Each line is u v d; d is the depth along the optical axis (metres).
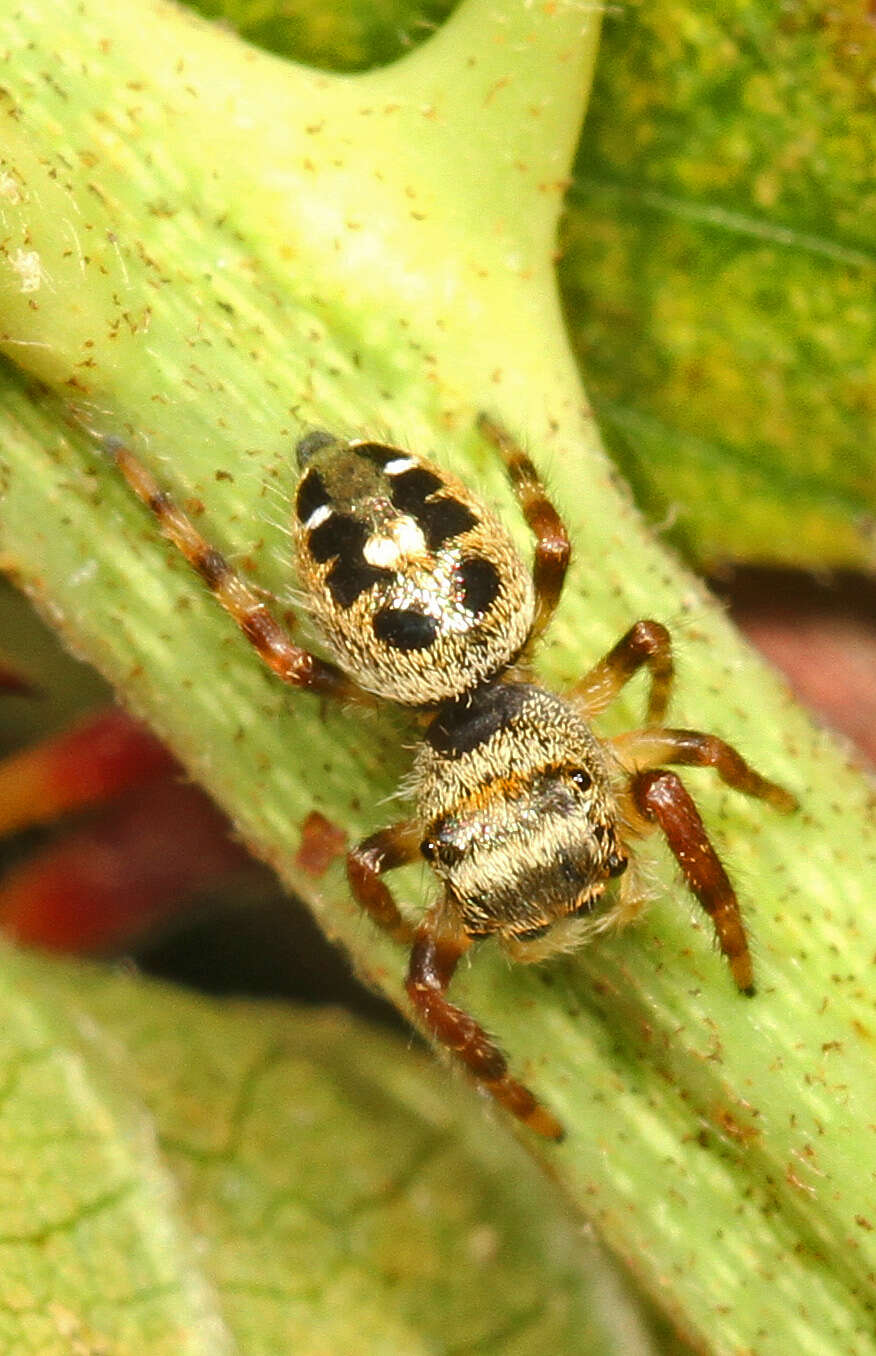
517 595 0.06
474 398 0.06
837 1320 0.06
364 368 0.06
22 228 0.06
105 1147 0.06
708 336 0.06
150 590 0.06
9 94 0.06
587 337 0.06
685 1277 0.06
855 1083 0.06
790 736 0.06
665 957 0.06
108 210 0.06
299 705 0.06
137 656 0.06
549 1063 0.06
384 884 0.06
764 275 0.06
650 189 0.06
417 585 0.06
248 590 0.06
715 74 0.06
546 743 0.06
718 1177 0.06
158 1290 0.06
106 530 0.06
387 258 0.06
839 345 0.06
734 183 0.06
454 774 0.06
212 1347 0.06
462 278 0.06
